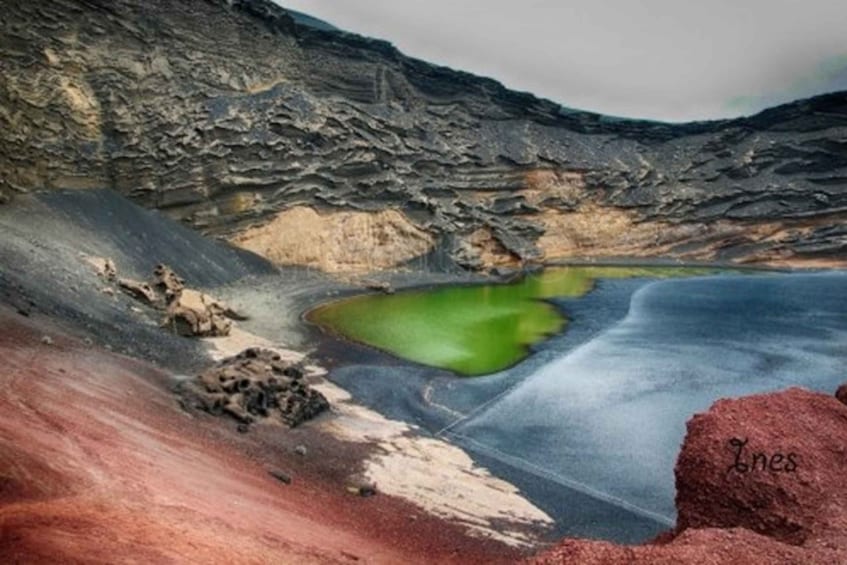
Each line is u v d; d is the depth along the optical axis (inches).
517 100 4010.8
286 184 2723.9
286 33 3046.3
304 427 1069.8
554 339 1902.1
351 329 1887.3
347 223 2844.5
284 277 2518.5
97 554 373.1
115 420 710.5
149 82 2425.0
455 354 1701.5
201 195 2497.5
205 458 738.8
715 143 4269.2
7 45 1967.3
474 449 1101.7
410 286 2647.6
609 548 463.2
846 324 2138.3
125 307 1515.7
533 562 465.1
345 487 869.2
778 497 550.0
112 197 2194.9
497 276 3041.3
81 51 2231.8
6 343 868.6
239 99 2728.8
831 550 464.4
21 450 479.5
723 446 595.2
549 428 1206.3
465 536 782.5
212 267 2299.5
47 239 1731.1
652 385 1459.2
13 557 340.2
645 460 1079.6
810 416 649.0
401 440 1092.5
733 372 1565.0
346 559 547.8
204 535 466.3
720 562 439.5
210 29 2682.1
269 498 684.7
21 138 1959.9
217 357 1366.9
